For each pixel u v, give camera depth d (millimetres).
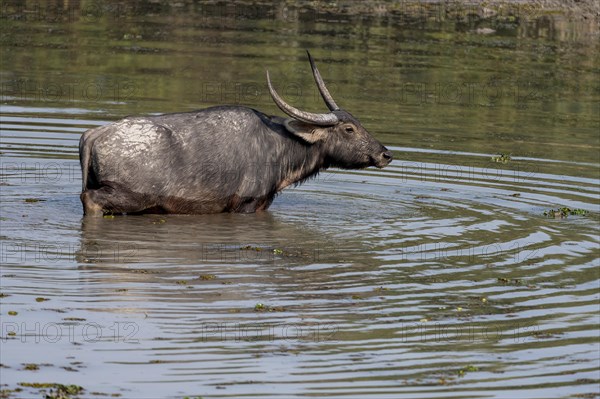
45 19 107438
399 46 102312
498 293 46219
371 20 112562
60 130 70875
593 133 78562
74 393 35031
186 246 50844
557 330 42219
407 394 35906
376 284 46719
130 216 55406
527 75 94250
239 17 112062
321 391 35844
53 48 95438
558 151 73000
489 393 36250
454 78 92062
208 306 43094
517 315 43688
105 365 37375
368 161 59656
